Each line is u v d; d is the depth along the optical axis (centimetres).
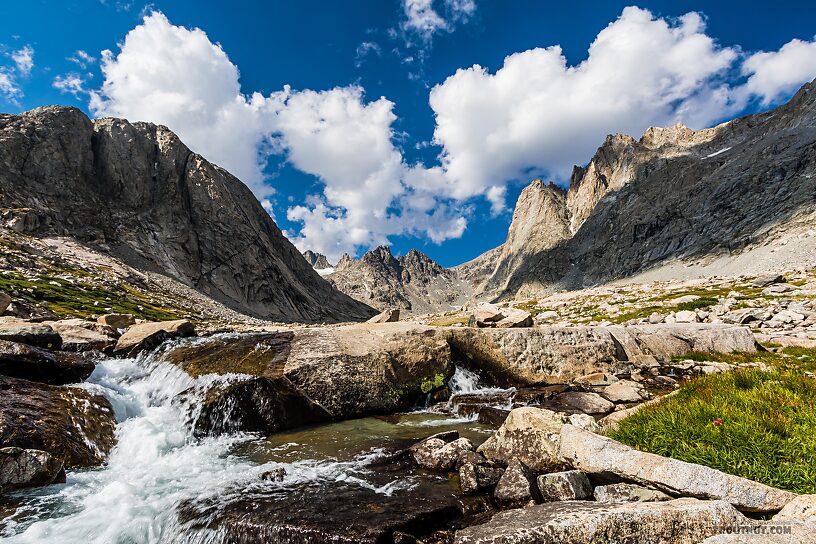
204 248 15912
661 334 2269
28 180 12056
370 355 1703
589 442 869
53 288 5666
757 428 773
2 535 746
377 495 857
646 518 570
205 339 1911
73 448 1076
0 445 961
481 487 881
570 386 1822
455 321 3044
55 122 14062
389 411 1655
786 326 2925
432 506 793
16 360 1295
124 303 6469
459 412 1614
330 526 717
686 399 1032
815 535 464
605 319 4400
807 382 980
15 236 8738
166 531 797
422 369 1794
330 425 1480
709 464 732
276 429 1407
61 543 732
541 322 4597
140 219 14600
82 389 1312
